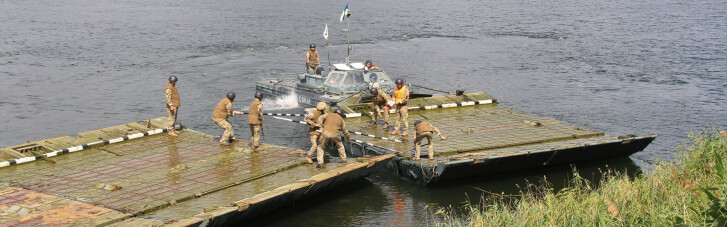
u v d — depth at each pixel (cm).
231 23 5962
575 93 2992
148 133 2039
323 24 5888
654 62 3756
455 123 2180
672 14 6419
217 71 3603
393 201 1611
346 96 2489
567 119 2516
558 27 5566
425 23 5962
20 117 2612
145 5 7981
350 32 5309
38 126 2481
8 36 5031
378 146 1875
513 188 1689
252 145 1847
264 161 1742
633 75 3394
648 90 3017
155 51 4309
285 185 1536
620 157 1958
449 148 1836
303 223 1465
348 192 1680
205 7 7700
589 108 2692
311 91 2656
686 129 2327
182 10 7288
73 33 5234
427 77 3416
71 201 1441
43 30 5425
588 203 1255
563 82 3253
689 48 4225
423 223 1462
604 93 2978
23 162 1761
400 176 1797
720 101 2758
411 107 2378
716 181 1262
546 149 1756
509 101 2853
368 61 2627
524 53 4178
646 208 1202
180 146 1925
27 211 1363
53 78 3400
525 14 6769
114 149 1891
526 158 1745
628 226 1127
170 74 3522
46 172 1678
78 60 3959
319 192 1614
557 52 4203
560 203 1277
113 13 6956
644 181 1345
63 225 1288
